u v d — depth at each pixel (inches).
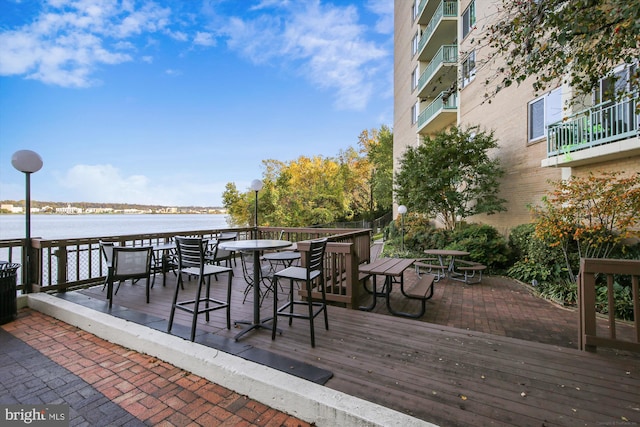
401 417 67.6
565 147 255.1
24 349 119.9
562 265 241.3
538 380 84.5
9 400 86.7
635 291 97.9
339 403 73.1
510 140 359.3
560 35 101.9
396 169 839.7
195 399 86.9
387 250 504.4
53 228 428.1
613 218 208.1
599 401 74.5
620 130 228.1
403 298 206.8
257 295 125.3
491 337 115.0
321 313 144.8
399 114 820.0
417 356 99.7
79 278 197.2
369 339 113.9
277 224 985.5
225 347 107.0
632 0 85.0
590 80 121.3
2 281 146.6
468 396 77.4
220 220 1210.0
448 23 523.2
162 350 109.3
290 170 1283.2
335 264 168.7
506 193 365.4
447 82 557.3
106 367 105.3
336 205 1208.2
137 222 708.0
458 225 432.8
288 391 79.6
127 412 81.0
